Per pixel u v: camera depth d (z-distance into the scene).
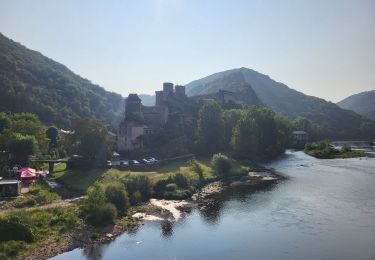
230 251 55.56
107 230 65.00
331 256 52.50
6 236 56.00
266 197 87.94
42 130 139.38
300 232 62.62
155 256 54.38
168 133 156.50
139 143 145.50
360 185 99.06
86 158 108.38
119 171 107.19
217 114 157.50
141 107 177.12
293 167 136.12
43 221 64.00
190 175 105.88
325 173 120.62
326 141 198.25
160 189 92.69
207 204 83.06
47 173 103.69
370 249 54.41
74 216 67.94
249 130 149.25
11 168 103.81
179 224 69.00
